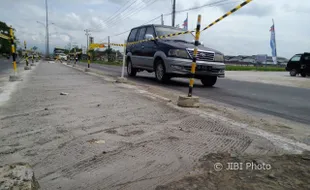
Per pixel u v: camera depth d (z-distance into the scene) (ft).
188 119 12.97
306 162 7.97
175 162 7.98
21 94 19.45
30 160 7.93
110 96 19.15
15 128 10.92
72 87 23.90
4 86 23.80
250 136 10.55
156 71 29.22
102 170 7.39
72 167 7.54
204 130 11.23
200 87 28.76
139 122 12.21
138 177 7.04
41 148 8.84
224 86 31.55
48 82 27.78
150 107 15.55
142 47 32.12
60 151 8.62
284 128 12.08
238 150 9.00
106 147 9.01
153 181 6.83
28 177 5.79
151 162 7.95
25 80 29.58
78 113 13.65
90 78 33.27
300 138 10.55
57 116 12.93
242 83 37.50
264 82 41.50
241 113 15.21
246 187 6.45
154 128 11.33
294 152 8.87
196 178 6.98
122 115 13.46
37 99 17.43
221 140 10.00
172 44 26.73
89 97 18.56
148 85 26.86
